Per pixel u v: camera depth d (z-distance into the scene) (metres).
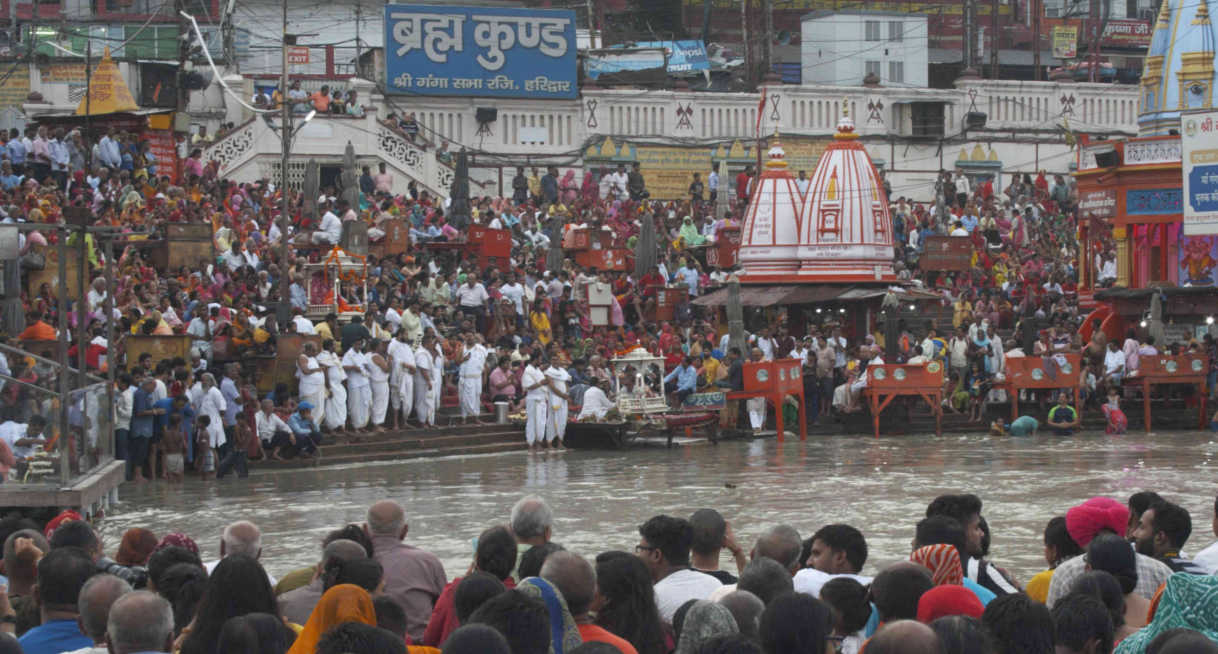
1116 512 9.77
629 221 45.94
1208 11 42.62
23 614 8.61
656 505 20.08
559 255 38.31
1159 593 8.04
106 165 36.06
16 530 10.34
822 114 55.72
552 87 52.72
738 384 30.88
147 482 23.02
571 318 34.94
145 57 49.75
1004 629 6.69
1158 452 27.92
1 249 18.08
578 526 18.11
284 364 26.17
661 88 55.09
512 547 8.91
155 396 23.25
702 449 28.84
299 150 46.94
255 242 33.81
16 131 35.69
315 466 25.30
